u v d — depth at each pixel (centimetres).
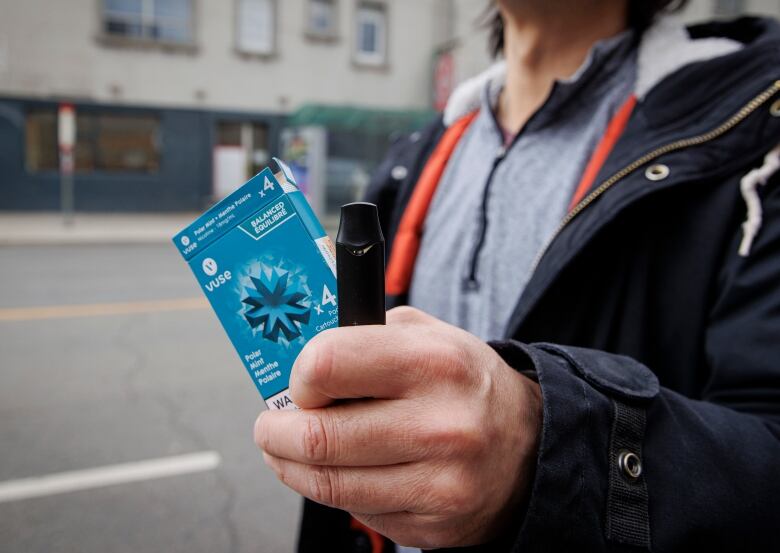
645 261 76
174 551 246
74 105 1478
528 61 107
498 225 102
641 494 52
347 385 45
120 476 298
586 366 57
